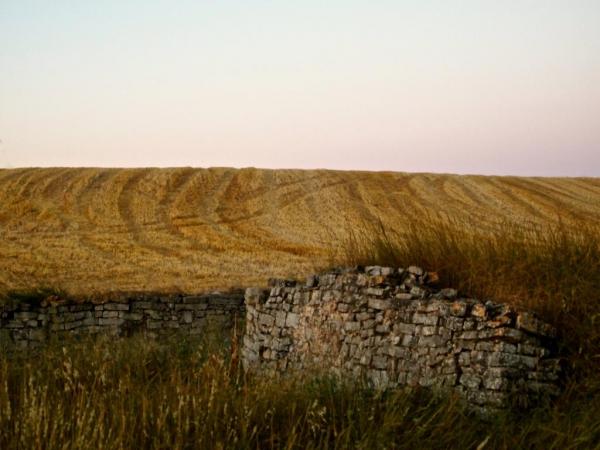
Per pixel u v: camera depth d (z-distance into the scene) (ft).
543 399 25.94
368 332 30.22
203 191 165.37
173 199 157.79
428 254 33.88
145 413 21.20
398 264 34.47
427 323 28.50
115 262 102.78
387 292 30.19
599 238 32.42
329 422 22.65
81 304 51.21
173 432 21.26
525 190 167.63
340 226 134.92
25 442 19.62
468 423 24.07
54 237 123.95
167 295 53.06
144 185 168.35
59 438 20.35
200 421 21.44
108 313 51.75
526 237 33.30
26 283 85.10
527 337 26.99
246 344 36.91
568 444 21.33
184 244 119.44
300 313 33.78
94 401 22.53
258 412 22.81
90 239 122.83
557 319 28.71
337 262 39.55
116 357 31.40
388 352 29.30
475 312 27.63
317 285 33.88
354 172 191.62
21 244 116.78
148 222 138.41
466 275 31.53
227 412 22.40
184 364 31.96
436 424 22.56
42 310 49.78
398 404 23.93
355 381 25.72
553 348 27.81
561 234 33.14
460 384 27.04
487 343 27.02
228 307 53.42
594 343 27.66
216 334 41.93
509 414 25.09
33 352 35.01
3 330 48.67
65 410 22.75
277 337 34.71
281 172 188.96
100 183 168.86
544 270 30.55
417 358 28.45
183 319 52.60
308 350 32.89
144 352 32.63
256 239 123.85
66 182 168.76
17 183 165.58
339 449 20.90
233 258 107.04
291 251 113.60
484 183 176.24
